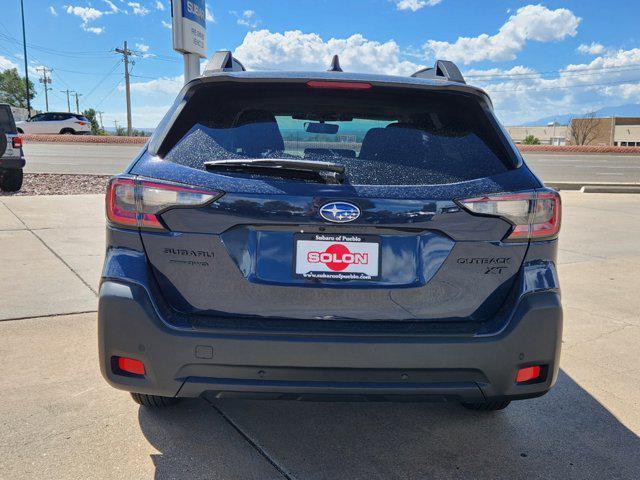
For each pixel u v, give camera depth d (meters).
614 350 3.66
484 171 2.05
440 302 2.00
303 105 2.24
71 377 3.01
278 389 1.96
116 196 1.99
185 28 8.73
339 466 2.29
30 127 31.88
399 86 2.23
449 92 2.26
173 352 1.94
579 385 3.13
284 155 2.07
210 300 1.98
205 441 2.44
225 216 1.93
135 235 1.99
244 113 2.20
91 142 29.27
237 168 1.97
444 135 2.17
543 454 2.43
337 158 2.06
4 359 3.21
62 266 5.23
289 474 2.23
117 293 1.96
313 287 1.96
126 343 1.96
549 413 2.80
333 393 1.98
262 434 2.52
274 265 1.96
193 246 1.96
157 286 2.00
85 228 7.09
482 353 1.97
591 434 2.61
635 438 2.58
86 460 2.27
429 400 2.04
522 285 2.03
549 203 2.05
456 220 1.96
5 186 10.65
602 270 5.81
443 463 2.34
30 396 2.79
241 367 1.94
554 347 2.06
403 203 1.93
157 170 1.99
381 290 1.97
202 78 2.19
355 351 1.93
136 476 2.18
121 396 2.82
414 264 1.98
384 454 2.39
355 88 2.23
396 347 1.93
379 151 2.09
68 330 3.68
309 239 1.95
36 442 2.39
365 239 1.96
